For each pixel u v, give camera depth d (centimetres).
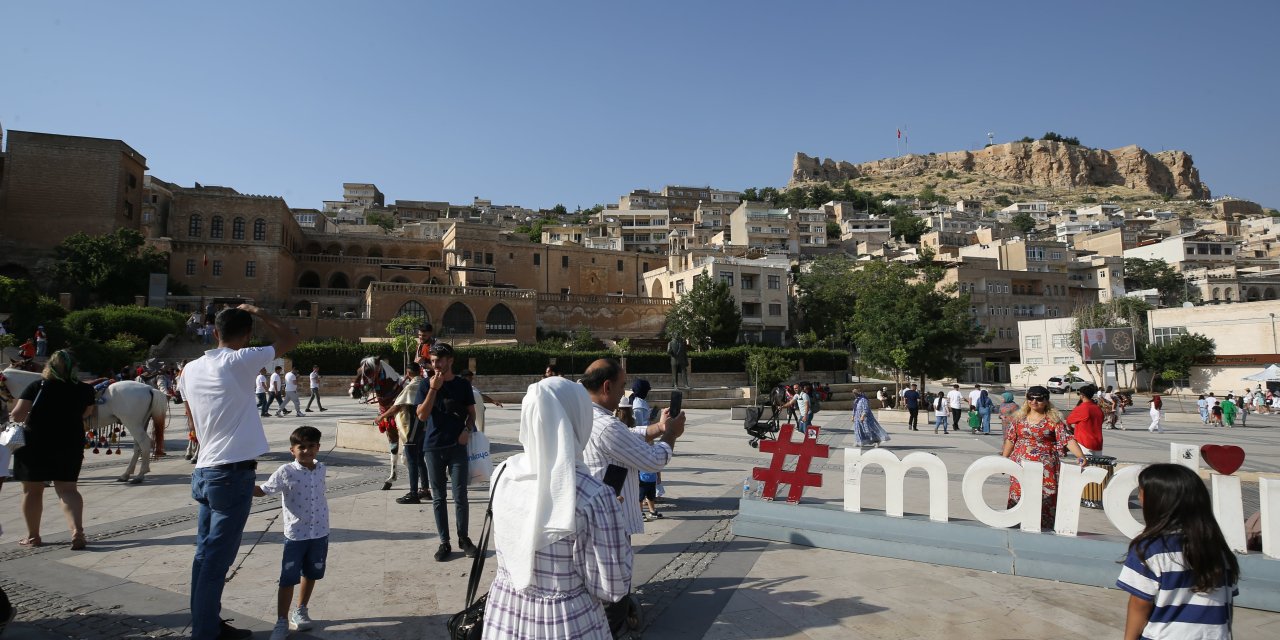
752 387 3822
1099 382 5784
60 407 662
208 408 447
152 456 1256
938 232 10912
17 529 749
